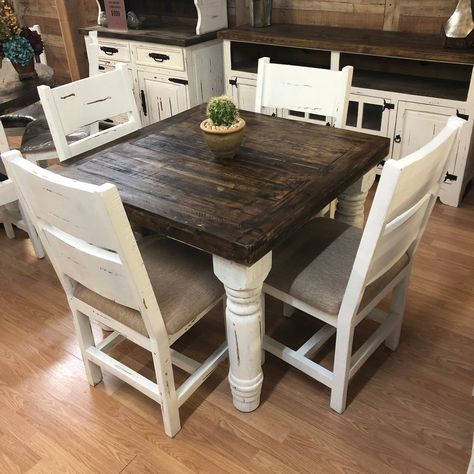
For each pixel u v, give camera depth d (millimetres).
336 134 1749
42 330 2045
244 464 1499
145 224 1347
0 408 1710
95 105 1899
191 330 2008
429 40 2609
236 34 2965
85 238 1206
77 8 3957
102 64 3641
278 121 1887
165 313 1387
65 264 1416
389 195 1140
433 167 1263
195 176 1489
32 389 1777
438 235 2508
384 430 1577
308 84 1924
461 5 2355
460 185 2639
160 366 1405
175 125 1890
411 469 1465
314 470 1474
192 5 3469
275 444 1551
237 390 1589
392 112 2664
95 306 1484
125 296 1301
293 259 1562
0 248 2598
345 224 1742
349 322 1412
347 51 2629
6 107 2188
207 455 1530
